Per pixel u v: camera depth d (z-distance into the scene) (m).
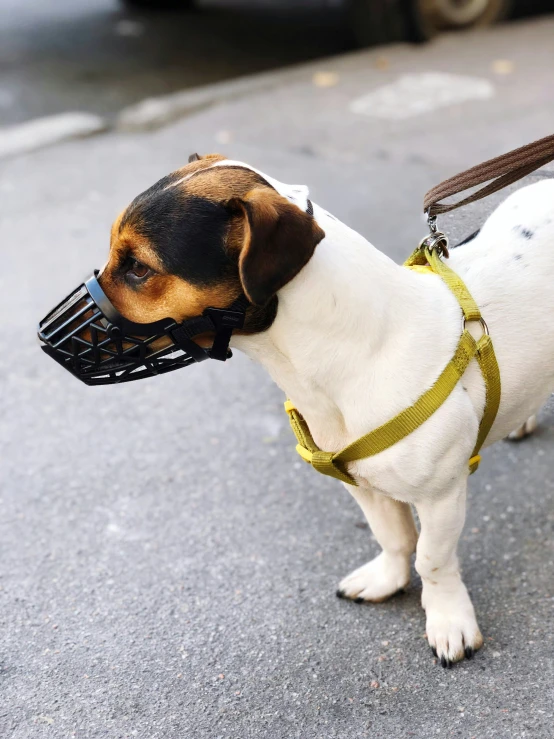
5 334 1.37
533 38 2.69
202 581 0.98
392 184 1.76
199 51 2.86
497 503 1.03
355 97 2.28
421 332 0.79
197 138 2.09
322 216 0.78
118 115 2.30
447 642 0.88
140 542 1.03
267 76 2.50
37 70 2.73
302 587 0.97
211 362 1.30
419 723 0.84
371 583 0.94
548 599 0.93
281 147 1.99
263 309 0.76
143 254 0.75
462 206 0.93
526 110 2.08
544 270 0.83
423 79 2.37
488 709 0.84
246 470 1.11
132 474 1.11
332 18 3.21
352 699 0.86
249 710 0.86
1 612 0.96
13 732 0.85
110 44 2.99
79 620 0.95
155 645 0.92
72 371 0.80
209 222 0.74
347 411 0.79
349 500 1.06
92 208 1.77
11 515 1.06
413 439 0.79
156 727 0.85
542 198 0.87
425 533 0.85
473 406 0.81
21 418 1.21
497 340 0.82
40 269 1.55
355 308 0.76
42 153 2.09
